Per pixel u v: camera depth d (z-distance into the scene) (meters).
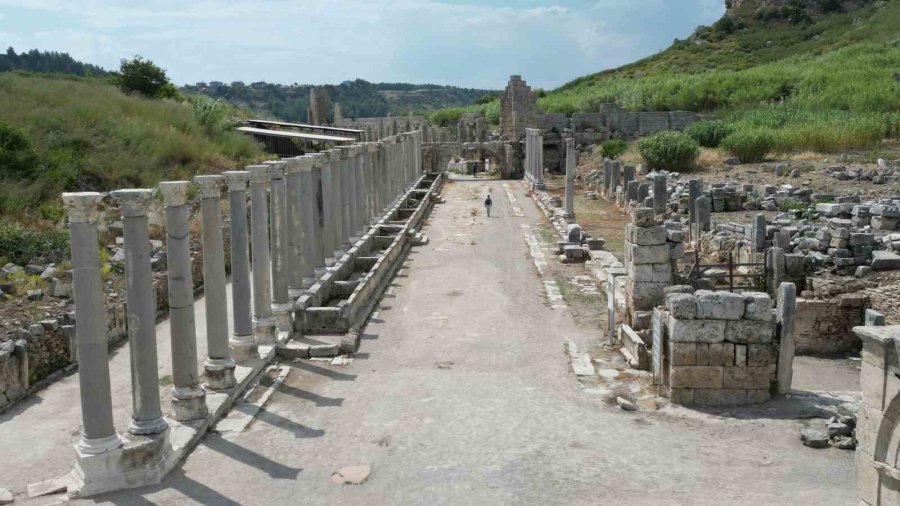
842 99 62.25
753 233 24.36
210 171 37.06
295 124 55.09
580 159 65.94
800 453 12.39
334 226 26.16
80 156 32.22
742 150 50.28
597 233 35.12
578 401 14.95
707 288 20.22
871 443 9.38
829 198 32.69
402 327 20.67
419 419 14.00
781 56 106.25
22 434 13.70
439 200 48.69
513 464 12.08
